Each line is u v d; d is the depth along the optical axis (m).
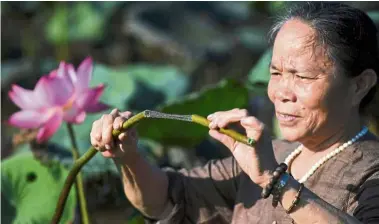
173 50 11.45
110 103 7.86
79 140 7.21
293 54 4.44
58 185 6.17
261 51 11.23
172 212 5.23
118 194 6.92
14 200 6.16
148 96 8.59
